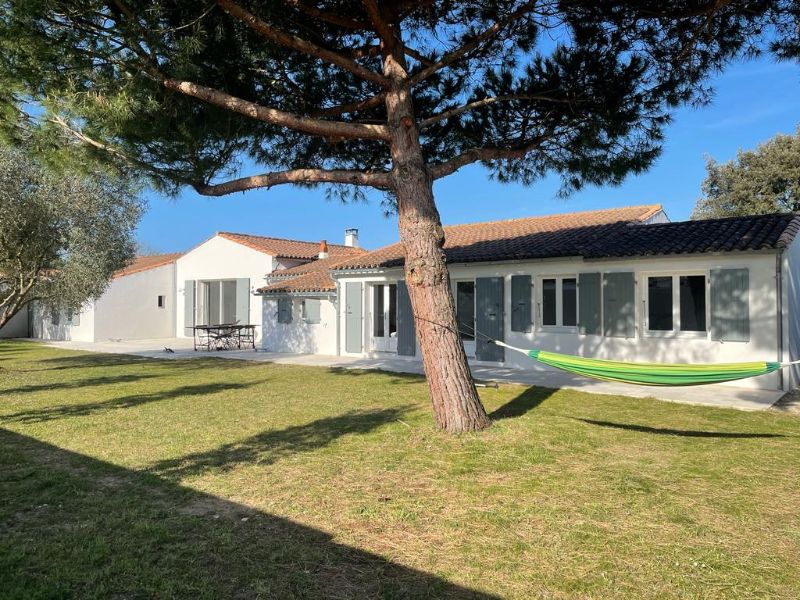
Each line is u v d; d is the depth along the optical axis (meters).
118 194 13.45
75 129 6.65
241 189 7.07
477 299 14.29
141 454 5.94
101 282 13.71
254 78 7.40
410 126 6.62
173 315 26.95
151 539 3.79
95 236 13.19
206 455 5.89
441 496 4.63
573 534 3.87
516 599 3.04
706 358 10.97
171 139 6.59
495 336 13.91
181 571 3.34
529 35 7.42
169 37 5.81
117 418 7.88
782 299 10.16
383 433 6.72
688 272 11.28
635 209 17.11
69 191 12.62
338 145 8.40
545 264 13.05
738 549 3.63
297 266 23.14
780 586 3.16
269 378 12.42
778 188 25.31
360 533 3.92
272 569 3.38
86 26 5.80
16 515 4.22
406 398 9.34
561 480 5.00
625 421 7.51
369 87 8.02
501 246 14.77
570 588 3.16
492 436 6.32
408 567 3.41
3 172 11.89
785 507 4.36
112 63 6.00
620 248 11.95
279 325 19.72
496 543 3.74
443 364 6.55
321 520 4.14
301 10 6.57
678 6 6.61
